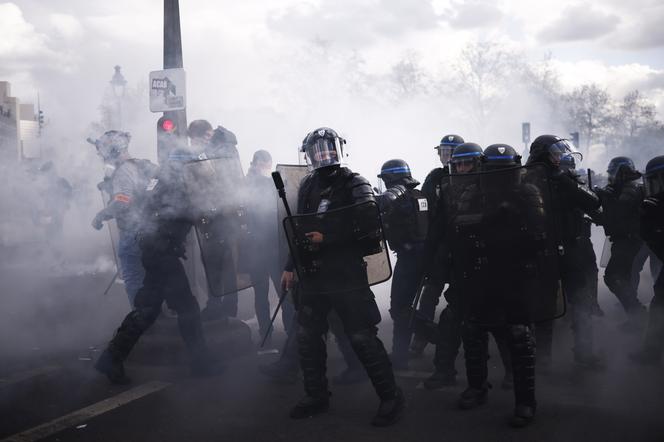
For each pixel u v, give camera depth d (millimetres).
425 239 4836
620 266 6312
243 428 3930
